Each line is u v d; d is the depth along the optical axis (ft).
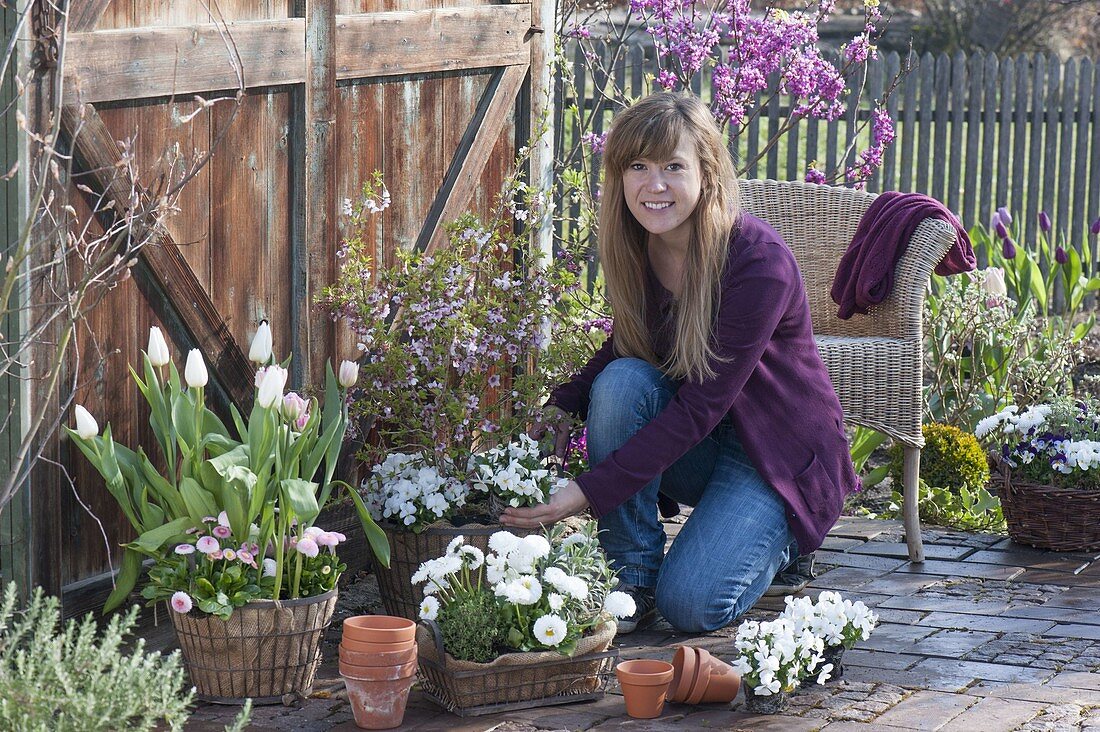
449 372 13.11
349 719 9.32
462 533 10.70
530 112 14.79
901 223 13.48
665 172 10.76
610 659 9.79
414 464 11.60
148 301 10.51
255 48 10.94
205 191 10.77
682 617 11.07
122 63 9.78
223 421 11.41
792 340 11.44
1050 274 21.77
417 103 13.10
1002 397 18.76
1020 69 27.45
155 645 10.53
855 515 16.76
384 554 10.21
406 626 9.27
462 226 12.30
